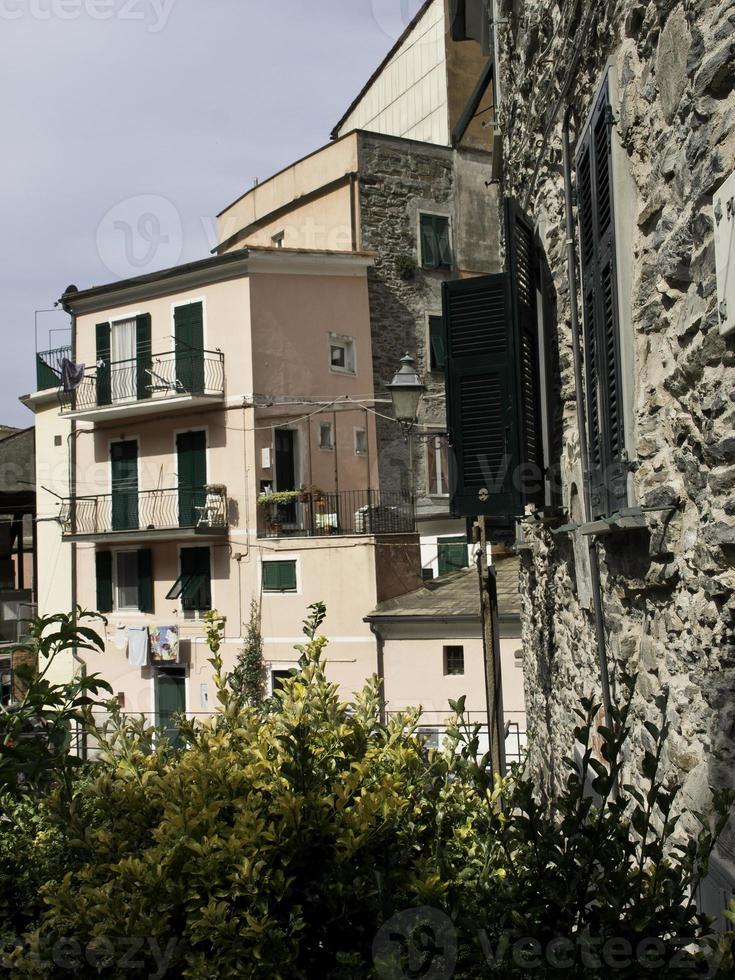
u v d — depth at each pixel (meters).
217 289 21.33
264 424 20.92
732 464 2.61
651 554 3.31
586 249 4.48
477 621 16.22
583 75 4.47
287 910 2.87
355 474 21.95
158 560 22.23
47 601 24.58
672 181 3.04
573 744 5.65
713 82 2.60
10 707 3.43
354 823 2.92
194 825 2.89
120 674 22.50
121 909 2.77
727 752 2.78
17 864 3.70
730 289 2.49
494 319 5.83
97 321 23.12
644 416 3.42
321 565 19.58
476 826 3.20
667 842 3.27
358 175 22.59
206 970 2.69
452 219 23.66
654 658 3.50
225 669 20.80
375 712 3.86
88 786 3.41
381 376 22.52
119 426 23.05
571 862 2.42
